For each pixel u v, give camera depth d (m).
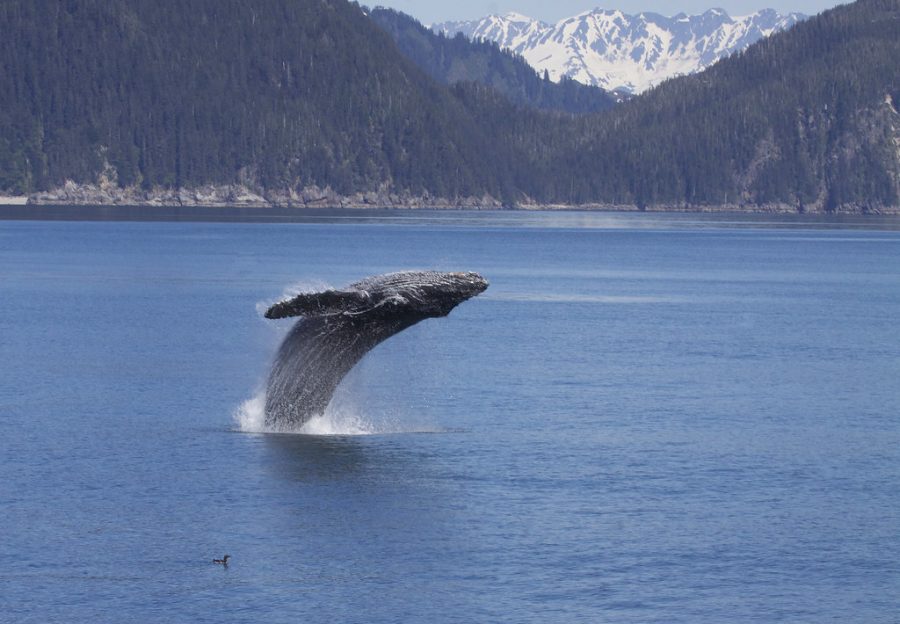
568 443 101.00
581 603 65.62
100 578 68.00
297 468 89.81
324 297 88.19
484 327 199.38
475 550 72.94
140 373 134.38
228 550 72.31
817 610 65.38
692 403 122.88
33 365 139.62
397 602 65.38
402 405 118.69
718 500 84.06
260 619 63.12
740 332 198.25
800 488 87.50
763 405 122.31
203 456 93.00
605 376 141.75
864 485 88.62
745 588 68.00
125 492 83.12
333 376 99.00
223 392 122.00
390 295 88.88
